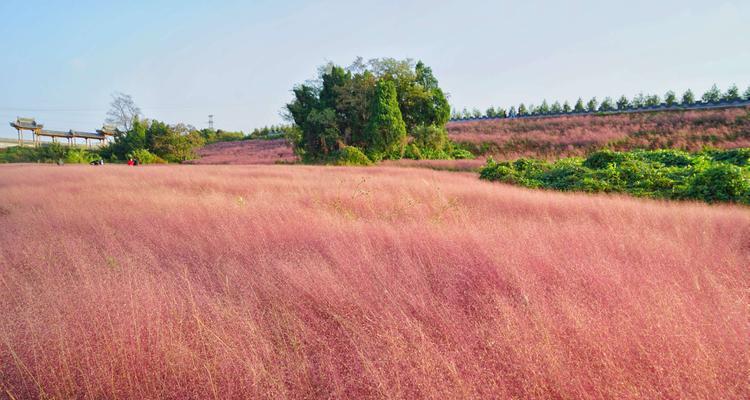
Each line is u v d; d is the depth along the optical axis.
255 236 4.86
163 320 2.63
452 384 1.91
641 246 4.18
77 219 6.08
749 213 6.34
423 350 2.16
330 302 2.96
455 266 3.67
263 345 2.33
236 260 4.09
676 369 1.91
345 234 4.76
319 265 3.69
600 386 1.84
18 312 2.76
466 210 6.76
